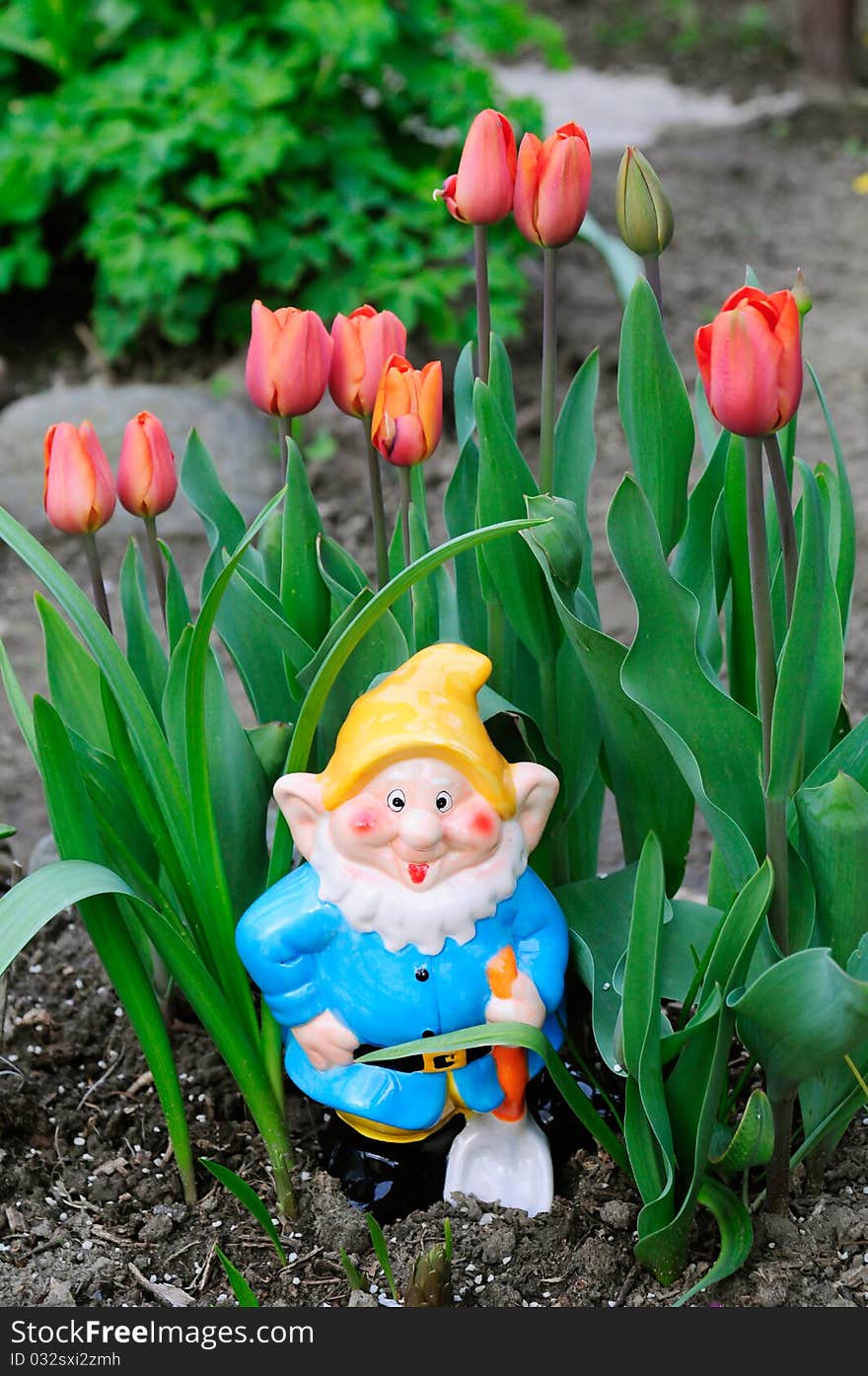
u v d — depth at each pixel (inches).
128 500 67.1
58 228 150.3
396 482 122.7
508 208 65.7
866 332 148.7
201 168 138.6
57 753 65.4
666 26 268.7
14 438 122.0
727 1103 67.8
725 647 72.6
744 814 64.8
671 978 66.2
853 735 65.0
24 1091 73.2
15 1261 68.1
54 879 63.4
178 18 143.9
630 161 64.2
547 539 63.9
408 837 63.9
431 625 68.7
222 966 67.7
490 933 65.5
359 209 135.0
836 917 63.7
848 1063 63.6
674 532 67.2
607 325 149.0
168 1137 71.9
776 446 60.9
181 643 66.5
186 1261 68.1
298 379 65.9
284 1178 68.6
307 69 139.3
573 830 72.5
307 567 68.6
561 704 69.1
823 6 226.5
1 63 146.0
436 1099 66.8
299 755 65.6
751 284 65.3
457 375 70.1
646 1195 64.9
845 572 67.4
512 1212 67.6
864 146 209.8
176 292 133.0
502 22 145.8
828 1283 66.2
